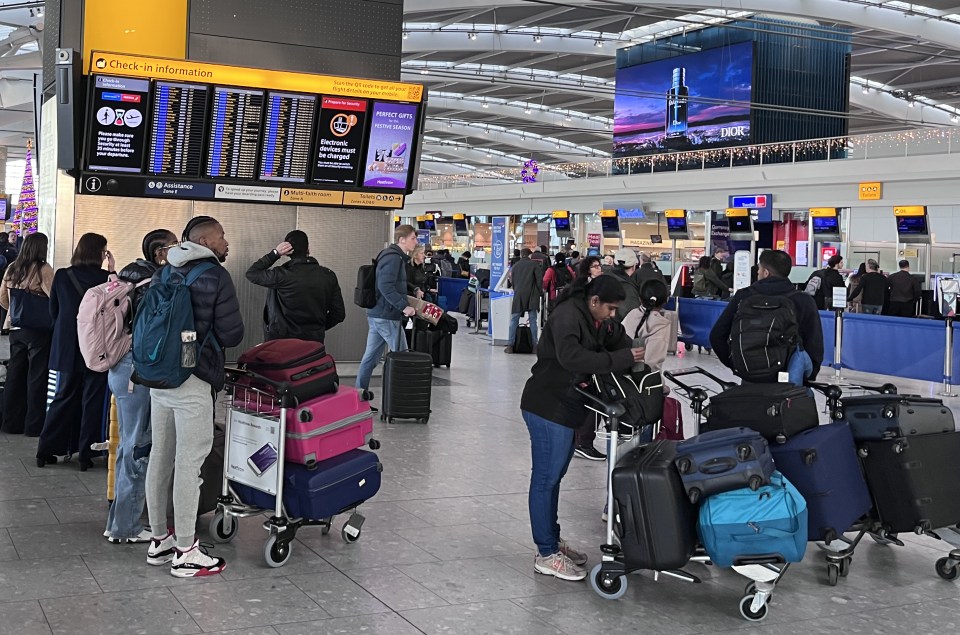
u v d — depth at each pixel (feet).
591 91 146.92
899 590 15.16
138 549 15.74
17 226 91.81
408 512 18.67
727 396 16.12
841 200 82.94
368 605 13.57
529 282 49.42
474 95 162.61
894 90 134.72
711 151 98.32
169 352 13.93
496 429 27.99
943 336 38.22
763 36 116.98
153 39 30.04
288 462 15.69
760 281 18.49
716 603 14.32
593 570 14.42
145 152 28.07
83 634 12.01
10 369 24.75
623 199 107.65
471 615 13.37
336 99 30.12
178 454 14.44
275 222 32.99
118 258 30.27
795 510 13.67
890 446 16.06
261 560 15.47
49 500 18.51
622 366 14.60
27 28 93.86
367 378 29.53
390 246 28.58
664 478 13.61
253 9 31.60
